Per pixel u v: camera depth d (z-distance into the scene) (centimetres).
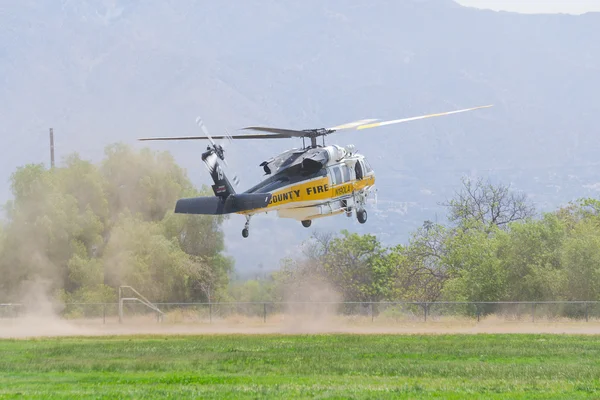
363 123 11094
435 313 17175
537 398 5753
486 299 18150
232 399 5719
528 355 9231
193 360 8912
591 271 17100
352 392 6031
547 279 17450
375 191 11931
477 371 7556
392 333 13812
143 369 8100
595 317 15950
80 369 8138
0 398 5900
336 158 11250
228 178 10869
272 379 7081
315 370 7850
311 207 11025
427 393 5981
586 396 5872
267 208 10788
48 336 14125
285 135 11044
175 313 18675
